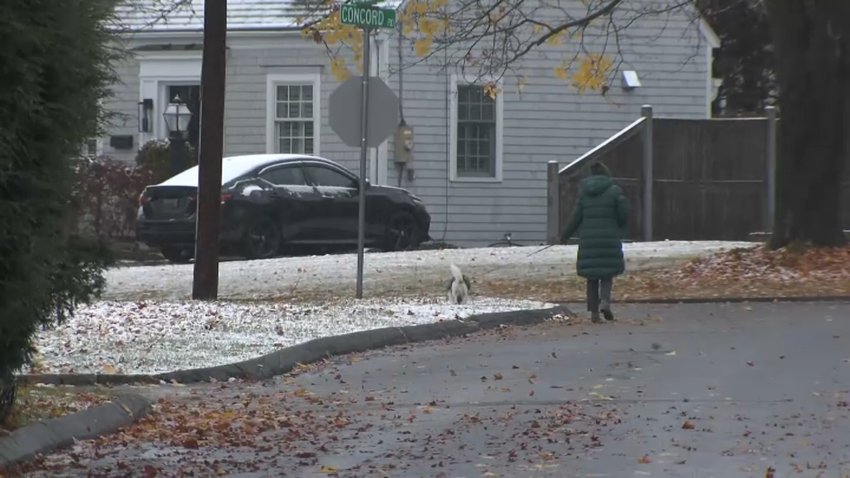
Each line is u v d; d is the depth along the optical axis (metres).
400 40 99.12
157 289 68.25
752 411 34.47
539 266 75.25
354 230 88.19
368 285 68.69
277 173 85.25
